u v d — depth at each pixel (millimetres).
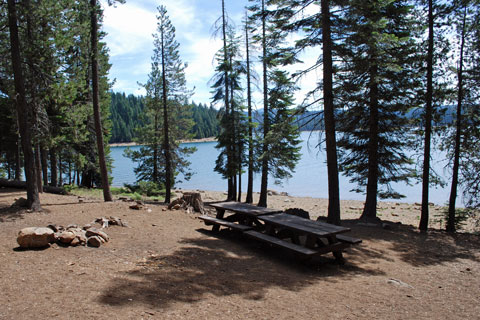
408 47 11555
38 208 9211
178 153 25828
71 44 12336
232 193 21750
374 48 9125
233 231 8484
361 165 13008
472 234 11188
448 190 31562
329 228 6141
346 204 23578
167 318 3475
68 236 5859
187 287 4473
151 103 24766
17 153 20953
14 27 9094
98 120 12078
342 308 4277
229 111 20453
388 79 11727
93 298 3797
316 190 32875
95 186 28062
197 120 120000
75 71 13727
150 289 4250
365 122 12422
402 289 5324
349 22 8516
